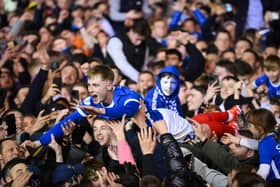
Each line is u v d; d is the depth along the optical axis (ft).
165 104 85.71
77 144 85.25
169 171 71.67
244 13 141.69
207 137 80.02
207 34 139.23
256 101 96.68
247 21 141.59
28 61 124.77
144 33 120.47
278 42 136.46
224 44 125.59
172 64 112.06
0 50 127.65
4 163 80.43
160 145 73.20
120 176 73.05
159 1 156.46
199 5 148.15
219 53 125.18
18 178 75.46
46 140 79.92
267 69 103.45
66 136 81.05
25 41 130.93
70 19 148.97
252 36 128.36
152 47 126.62
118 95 76.38
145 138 73.05
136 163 76.33
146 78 104.27
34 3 152.05
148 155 72.49
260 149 79.25
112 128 76.79
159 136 74.79
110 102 76.33
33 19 149.07
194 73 113.91
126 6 153.48
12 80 116.47
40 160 80.64
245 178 70.08
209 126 82.58
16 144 81.10
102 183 73.72
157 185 69.56
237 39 138.92
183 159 72.23
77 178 76.18
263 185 69.82
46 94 97.14
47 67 104.42
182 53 120.37
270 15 141.59
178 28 126.72
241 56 116.57
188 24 135.74
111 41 119.96
